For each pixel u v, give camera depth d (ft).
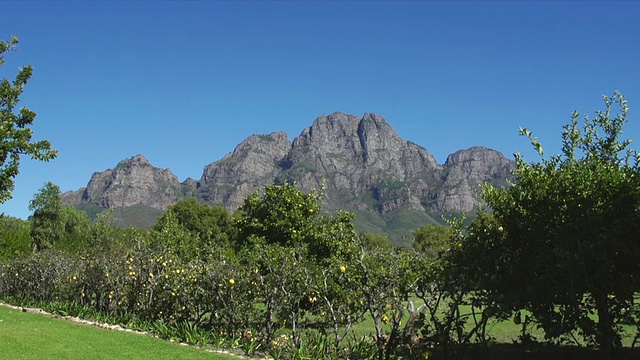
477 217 22.36
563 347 24.38
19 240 104.78
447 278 18.49
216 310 31.71
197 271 34.14
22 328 33.99
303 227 45.80
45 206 156.87
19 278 55.83
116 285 40.81
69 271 48.57
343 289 25.86
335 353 25.62
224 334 30.63
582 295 18.40
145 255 40.29
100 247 54.19
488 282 17.89
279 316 28.14
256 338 28.66
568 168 25.13
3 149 45.06
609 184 22.71
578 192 22.54
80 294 46.21
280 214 47.70
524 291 18.01
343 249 31.65
